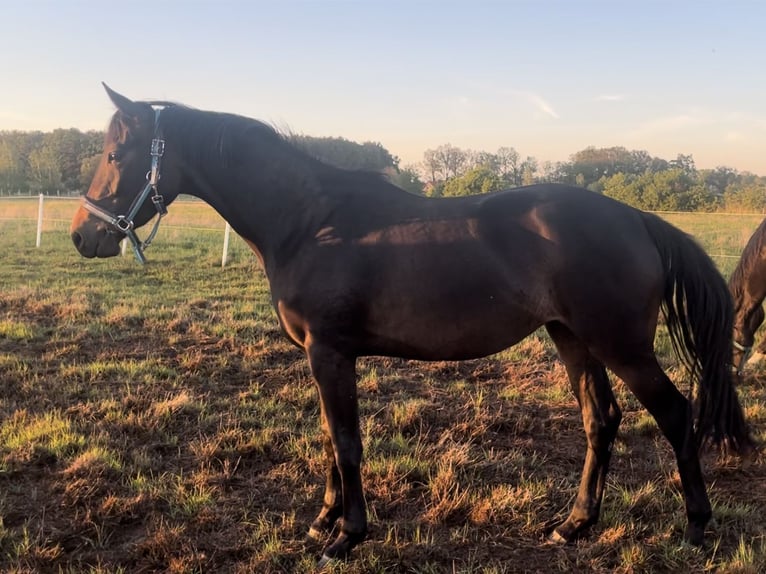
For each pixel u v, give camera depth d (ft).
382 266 8.67
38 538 9.36
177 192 10.06
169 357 19.12
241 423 13.98
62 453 12.16
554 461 12.42
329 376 8.79
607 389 9.73
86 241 9.78
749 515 10.05
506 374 18.12
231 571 8.80
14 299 26.18
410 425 13.98
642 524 9.92
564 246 8.38
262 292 30.19
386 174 9.77
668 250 8.76
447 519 10.12
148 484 10.99
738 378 16.69
